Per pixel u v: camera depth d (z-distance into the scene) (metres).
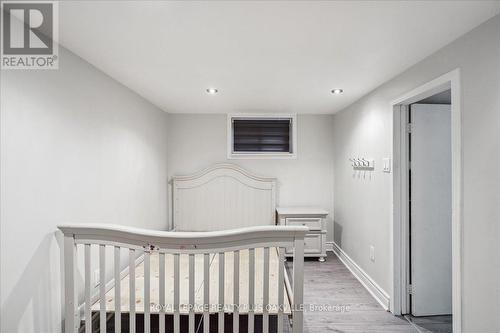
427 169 2.45
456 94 1.71
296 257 1.59
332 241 4.21
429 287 2.44
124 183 2.64
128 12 1.41
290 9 1.39
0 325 1.34
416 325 2.31
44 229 1.60
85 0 1.29
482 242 1.56
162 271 1.62
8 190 1.37
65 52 1.80
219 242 1.59
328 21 1.51
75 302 1.66
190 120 4.09
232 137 4.18
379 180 2.71
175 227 4.01
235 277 1.61
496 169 1.47
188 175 4.05
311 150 4.17
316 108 3.73
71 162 1.84
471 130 1.62
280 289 1.61
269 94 3.02
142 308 1.74
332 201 4.19
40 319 1.56
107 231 1.61
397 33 1.65
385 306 2.56
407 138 2.46
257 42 1.77
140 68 2.20
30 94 1.51
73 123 1.87
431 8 1.38
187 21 1.50
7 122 1.37
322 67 2.20
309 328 2.26
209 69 2.23
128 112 2.74
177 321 1.63
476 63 1.58
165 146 3.94
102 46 1.79
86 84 2.03
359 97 3.15
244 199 4.04
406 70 2.26
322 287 2.97
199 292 1.94
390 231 2.49
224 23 1.53
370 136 2.91
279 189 4.16
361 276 3.10
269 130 4.20
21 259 1.45
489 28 1.50
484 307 1.55
